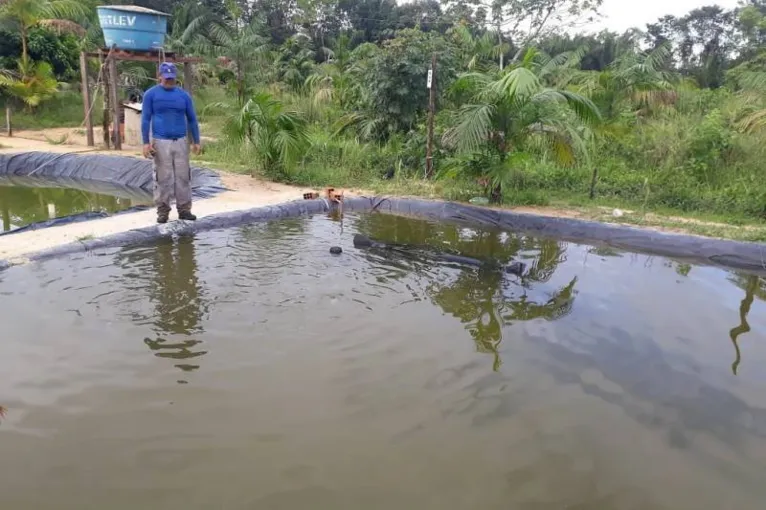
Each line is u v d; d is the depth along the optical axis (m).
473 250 6.52
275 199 8.01
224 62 19.61
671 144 9.62
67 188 10.43
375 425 3.11
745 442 3.11
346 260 5.82
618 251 6.67
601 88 12.20
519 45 24.16
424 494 2.61
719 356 4.09
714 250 6.23
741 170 8.82
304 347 3.94
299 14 33.12
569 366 3.88
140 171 10.88
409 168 9.96
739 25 29.88
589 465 2.88
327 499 2.54
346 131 12.25
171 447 2.86
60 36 19.03
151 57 12.22
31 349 3.74
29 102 16.42
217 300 4.65
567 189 8.88
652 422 3.27
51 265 5.22
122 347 3.83
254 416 3.14
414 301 4.88
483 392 3.50
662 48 12.36
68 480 2.61
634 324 4.60
